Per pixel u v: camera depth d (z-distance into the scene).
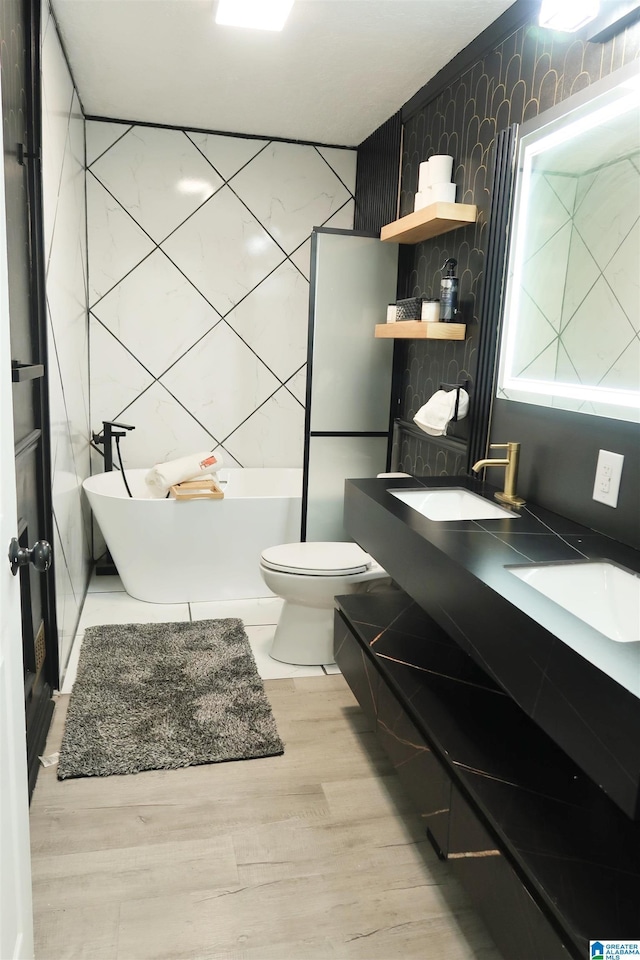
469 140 2.52
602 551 1.60
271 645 2.84
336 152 3.83
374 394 3.30
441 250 2.81
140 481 3.70
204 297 3.77
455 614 1.51
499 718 1.67
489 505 2.09
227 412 3.91
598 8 1.69
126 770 1.99
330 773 2.03
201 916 1.51
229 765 2.05
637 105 1.61
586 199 1.81
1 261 1.10
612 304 1.72
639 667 1.04
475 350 2.50
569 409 1.87
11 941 1.12
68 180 2.83
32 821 1.78
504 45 2.28
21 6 1.97
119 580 3.57
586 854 1.22
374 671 2.01
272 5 2.16
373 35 2.44
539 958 1.14
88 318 3.63
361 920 1.51
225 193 3.71
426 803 1.62
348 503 2.34
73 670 2.57
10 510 1.18
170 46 2.61
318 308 3.17
